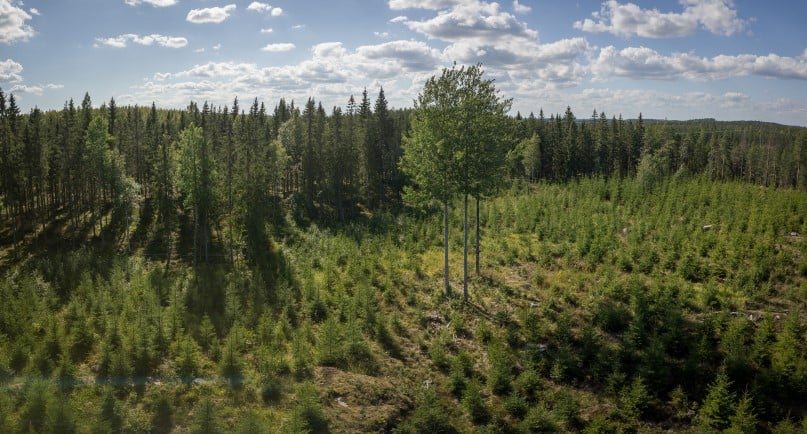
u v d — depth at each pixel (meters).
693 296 21.83
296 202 75.56
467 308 24.73
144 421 13.91
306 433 13.42
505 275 28.95
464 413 16.83
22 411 13.62
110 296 26.47
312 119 86.69
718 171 110.19
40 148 64.19
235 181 51.56
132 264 42.78
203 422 13.14
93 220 62.50
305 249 45.22
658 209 38.38
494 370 18.27
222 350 18.80
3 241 57.62
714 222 32.72
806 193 38.78
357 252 36.91
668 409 15.98
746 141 143.88
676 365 17.47
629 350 18.28
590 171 94.44
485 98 25.84
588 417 16.28
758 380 15.88
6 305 22.55
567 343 19.91
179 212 66.62
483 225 43.81
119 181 60.34
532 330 20.83
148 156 77.31
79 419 13.55
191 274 39.09
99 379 16.30
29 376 15.38
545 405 16.95
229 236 52.03
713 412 14.98
